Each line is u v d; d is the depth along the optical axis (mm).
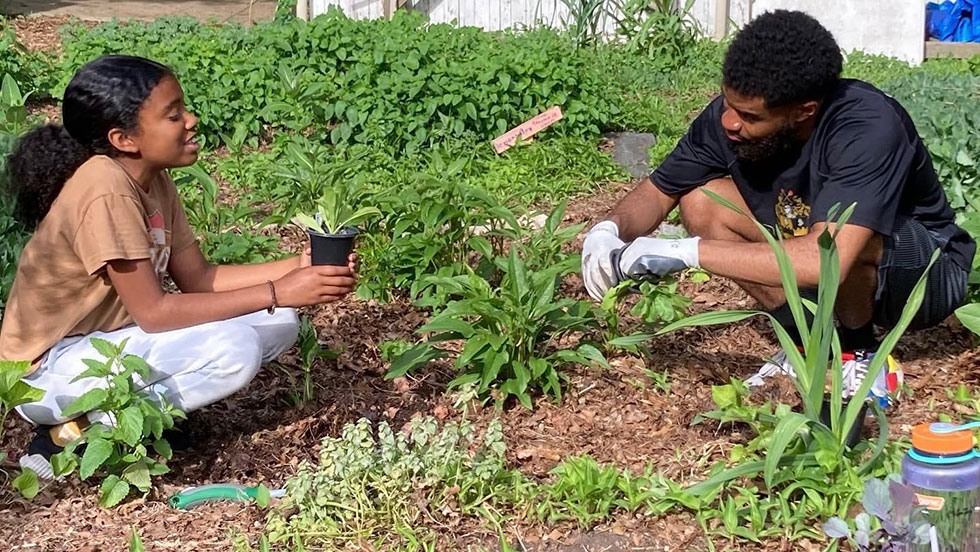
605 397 4090
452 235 5039
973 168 5582
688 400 4062
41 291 3428
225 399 4125
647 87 10305
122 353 3463
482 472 3352
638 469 3580
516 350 4090
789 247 3494
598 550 3158
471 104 7902
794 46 3385
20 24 13141
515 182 7133
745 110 3498
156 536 3262
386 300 5043
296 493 3256
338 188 5387
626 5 11750
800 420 3088
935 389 4160
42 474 3523
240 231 5941
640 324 4598
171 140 3383
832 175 3564
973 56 11273
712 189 4094
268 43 8641
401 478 3322
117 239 3291
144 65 3363
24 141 3439
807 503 3215
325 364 4426
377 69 8203
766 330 4781
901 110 3752
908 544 2781
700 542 3170
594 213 6840
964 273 4055
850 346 4000
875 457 3191
